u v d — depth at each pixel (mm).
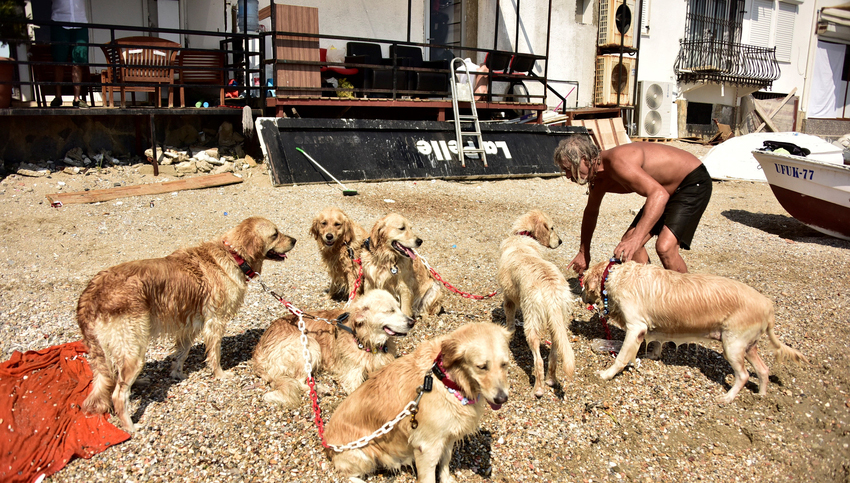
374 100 11227
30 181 8992
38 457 3412
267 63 10453
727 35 20047
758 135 14344
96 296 3713
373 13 14055
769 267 7586
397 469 3498
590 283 4879
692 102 19672
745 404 4352
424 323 5586
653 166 5129
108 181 9320
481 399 3162
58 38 10852
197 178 9625
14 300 5555
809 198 9680
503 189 11078
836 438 3932
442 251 7586
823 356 5020
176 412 3947
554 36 16141
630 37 17234
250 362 4680
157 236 7500
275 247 4566
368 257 5594
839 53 23734
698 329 4406
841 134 23844
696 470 3637
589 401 4305
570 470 3580
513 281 4684
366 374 4156
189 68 10047
